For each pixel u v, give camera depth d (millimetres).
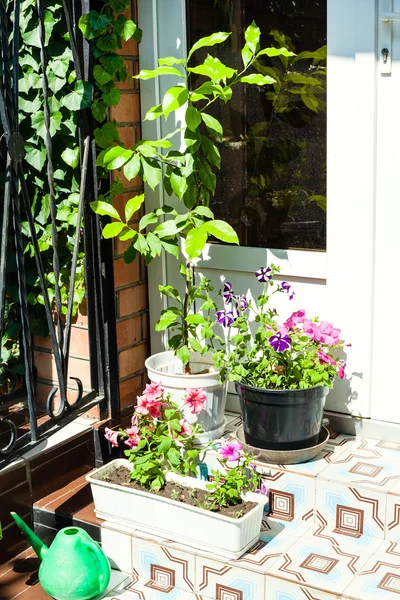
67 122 3082
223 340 3359
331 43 2934
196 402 2900
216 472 2793
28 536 2828
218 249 3322
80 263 3234
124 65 3166
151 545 2820
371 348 3074
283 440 2877
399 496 2689
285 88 3094
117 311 3334
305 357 2955
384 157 2926
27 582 2863
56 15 3031
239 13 3137
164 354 3262
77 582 2674
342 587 2500
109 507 2916
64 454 3178
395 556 2666
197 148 2980
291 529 2850
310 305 3189
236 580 2654
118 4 3049
